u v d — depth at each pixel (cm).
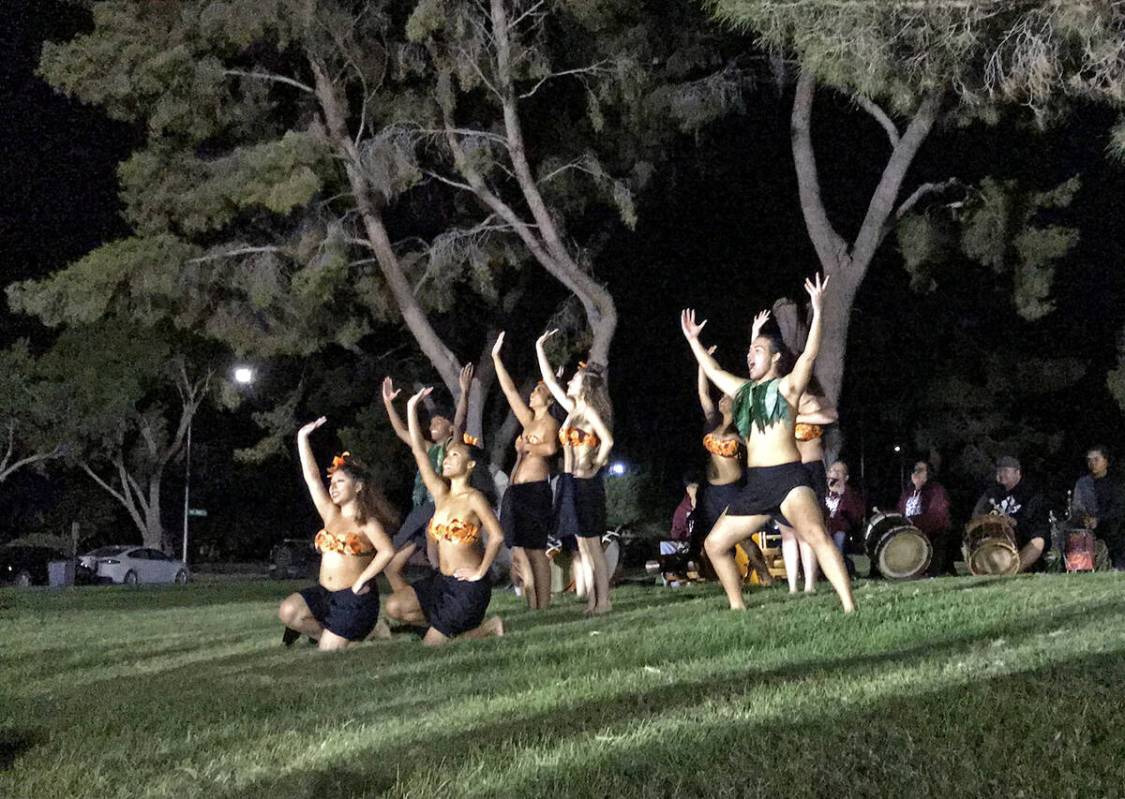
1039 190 2894
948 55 1305
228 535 6688
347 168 2881
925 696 627
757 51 2850
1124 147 1377
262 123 3011
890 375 4644
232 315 3109
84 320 2911
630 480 3700
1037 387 4481
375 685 815
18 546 4531
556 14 2872
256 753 638
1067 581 1159
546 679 782
